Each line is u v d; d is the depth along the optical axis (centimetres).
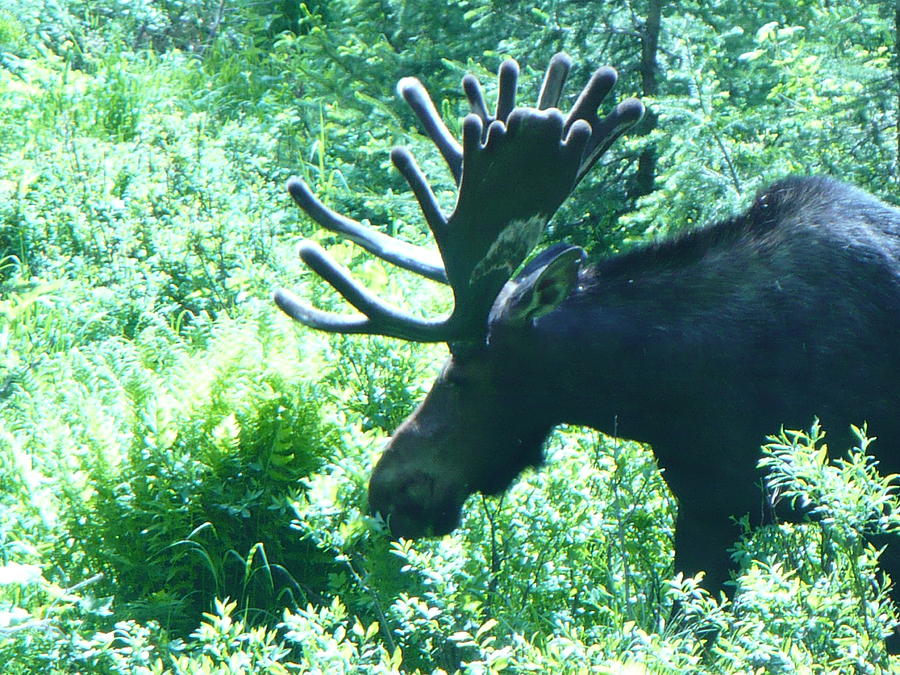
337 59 1850
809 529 864
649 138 1348
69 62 1953
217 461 877
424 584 805
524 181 782
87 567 872
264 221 1375
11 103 1789
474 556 855
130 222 1373
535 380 846
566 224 1470
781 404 830
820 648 670
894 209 869
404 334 818
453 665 794
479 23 1566
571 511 892
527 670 675
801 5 1581
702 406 841
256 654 704
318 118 1908
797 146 1303
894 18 1285
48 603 786
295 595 888
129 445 877
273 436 893
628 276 860
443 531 862
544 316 842
